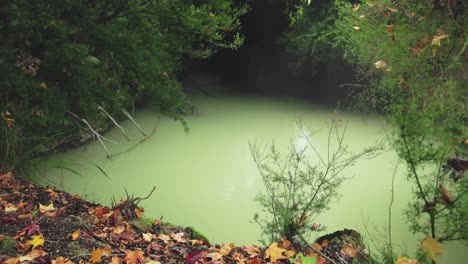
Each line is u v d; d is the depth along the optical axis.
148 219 4.08
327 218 5.26
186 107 10.09
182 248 3.48
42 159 6.85
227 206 5.76
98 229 3.61
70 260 2.98
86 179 6.54
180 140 8.48
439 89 2.41
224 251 3.43
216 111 10.66
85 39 6.96
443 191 2.01
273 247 3.35
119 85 7.67
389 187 6.07
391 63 3.60
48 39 6.36
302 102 11.50
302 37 11.18
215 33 8.64
